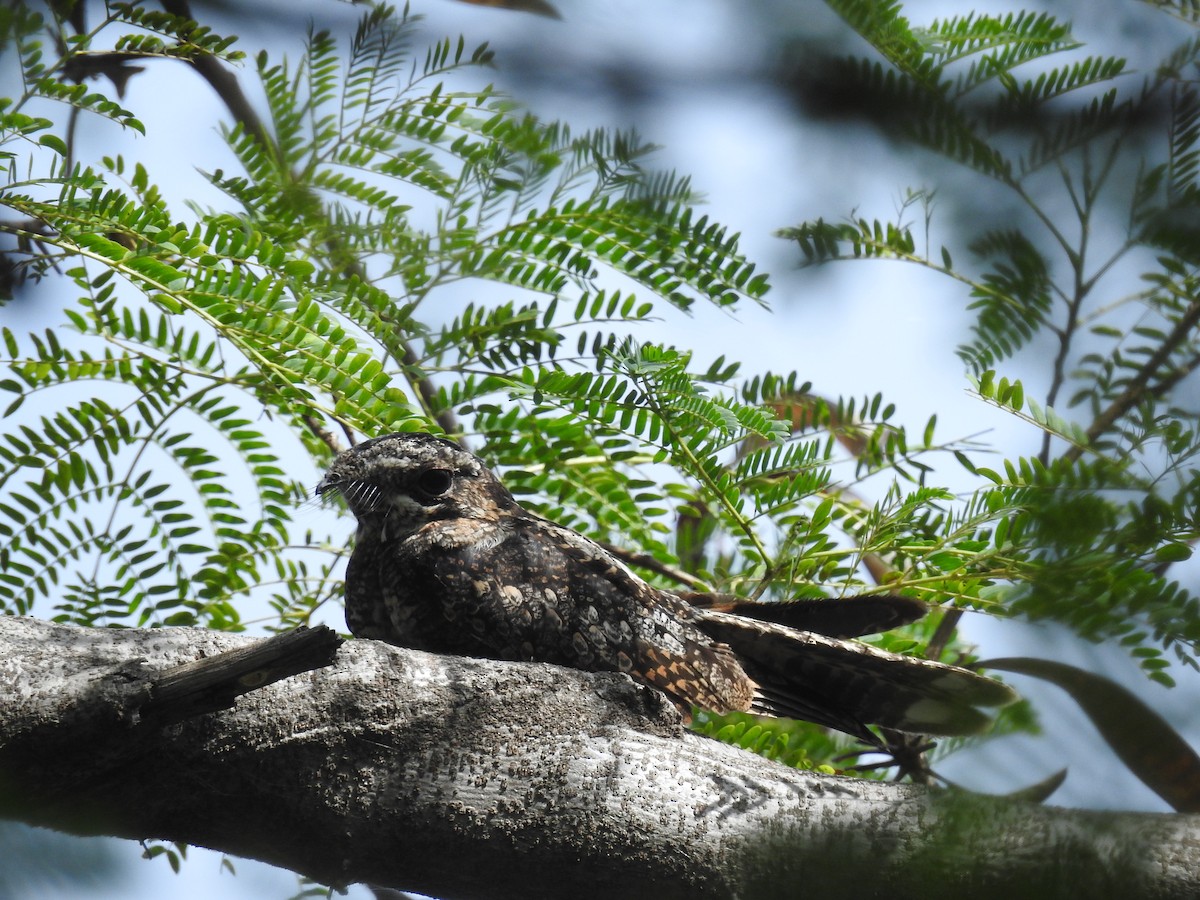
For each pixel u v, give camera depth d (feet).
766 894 26.94
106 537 27.30
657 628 27.43
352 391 27.14
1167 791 16.30
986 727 17.24
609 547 27.48
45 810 22.97
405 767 26.99
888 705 27.40
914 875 20.34
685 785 26.99
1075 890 18.17
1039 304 22.94
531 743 26.99
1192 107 20.01
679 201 26.86
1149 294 23.75
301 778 26.96
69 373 27.30
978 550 27.20
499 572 27.45
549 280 27.30
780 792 26.96
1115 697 16.76
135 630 26.99
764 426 27.20
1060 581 18.43
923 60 24.82
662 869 26.96
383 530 27.48
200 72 27.43
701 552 27.48
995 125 19.27
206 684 26.89
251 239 27.17
